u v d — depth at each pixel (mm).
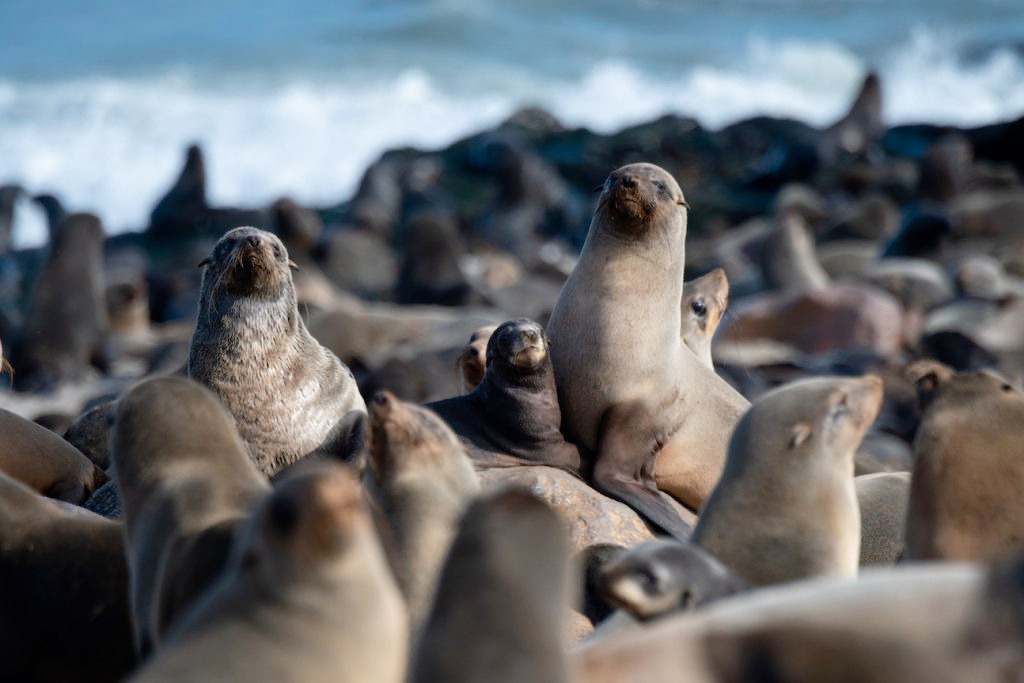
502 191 163875
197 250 143250
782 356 90812
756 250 134250
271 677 16953
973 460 26938
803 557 24891
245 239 38875
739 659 18859
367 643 17453
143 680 16828
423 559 23906
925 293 109188
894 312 98625
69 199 185625
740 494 25844
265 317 39281
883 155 179125
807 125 184875
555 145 185750
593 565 32375
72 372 91438
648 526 37719
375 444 25062
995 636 18250
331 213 170000
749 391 73500
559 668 16250
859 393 27016
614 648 19531
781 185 170000
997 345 99250
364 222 149625
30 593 24562
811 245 144250
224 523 21609
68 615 24266
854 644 18422
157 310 127312
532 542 16969
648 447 40812
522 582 16641
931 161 148500
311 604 17359
